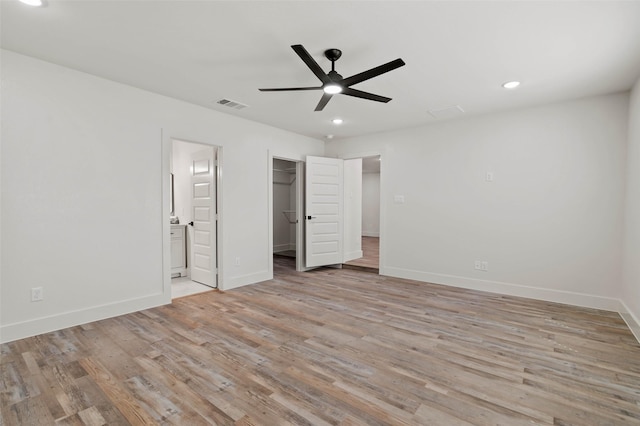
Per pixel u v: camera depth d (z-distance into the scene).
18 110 2.69
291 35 2.36
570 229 3.74
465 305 3.69
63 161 2.94
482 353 2.49
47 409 1.79
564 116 3.75
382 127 5.02
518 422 1.70
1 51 2.60
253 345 2.62
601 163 3.55
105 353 2.46
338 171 5.83
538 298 3.94
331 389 2.00
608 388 2.02
